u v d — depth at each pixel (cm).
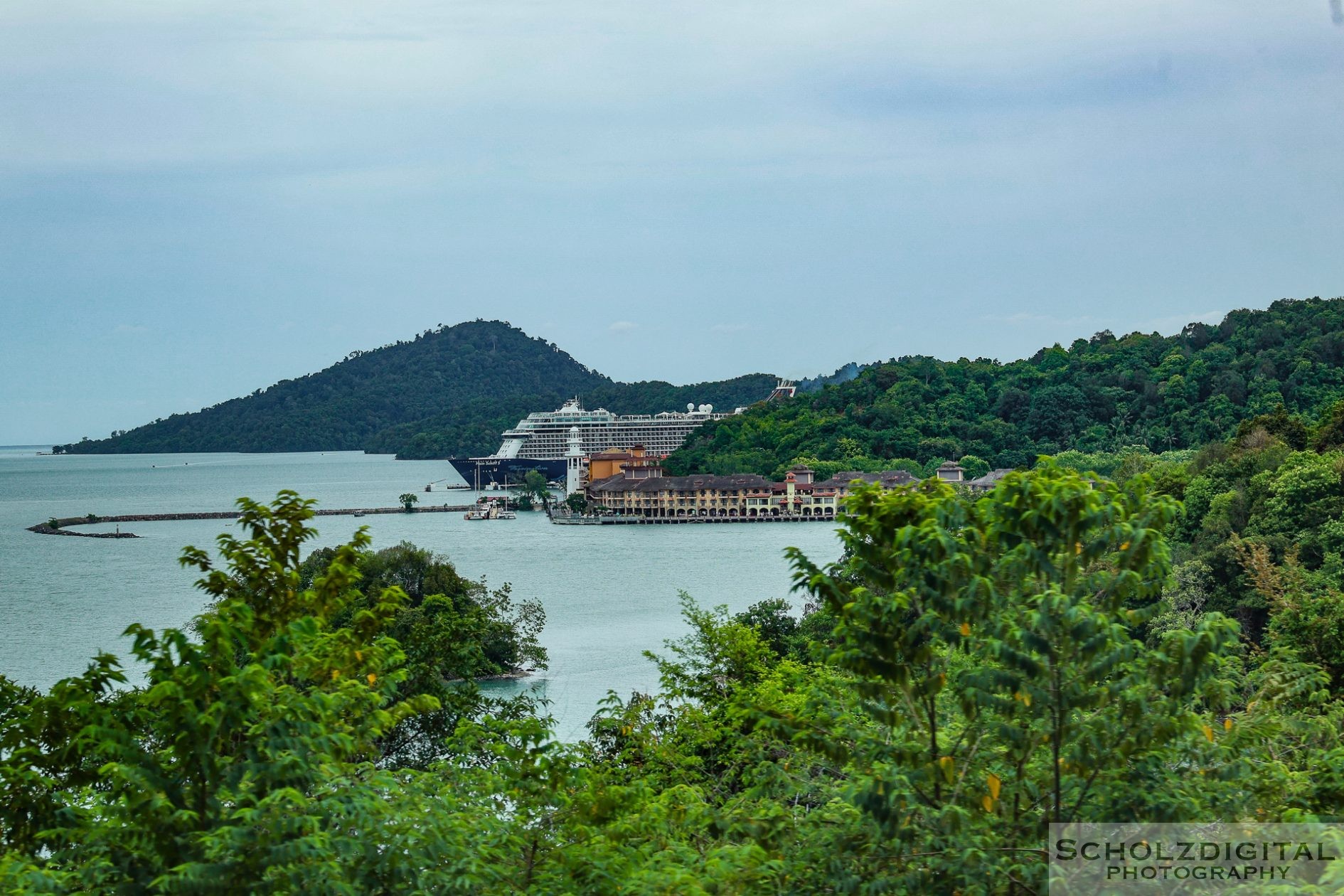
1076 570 1686
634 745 3231
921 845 1667
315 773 1574
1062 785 1714
